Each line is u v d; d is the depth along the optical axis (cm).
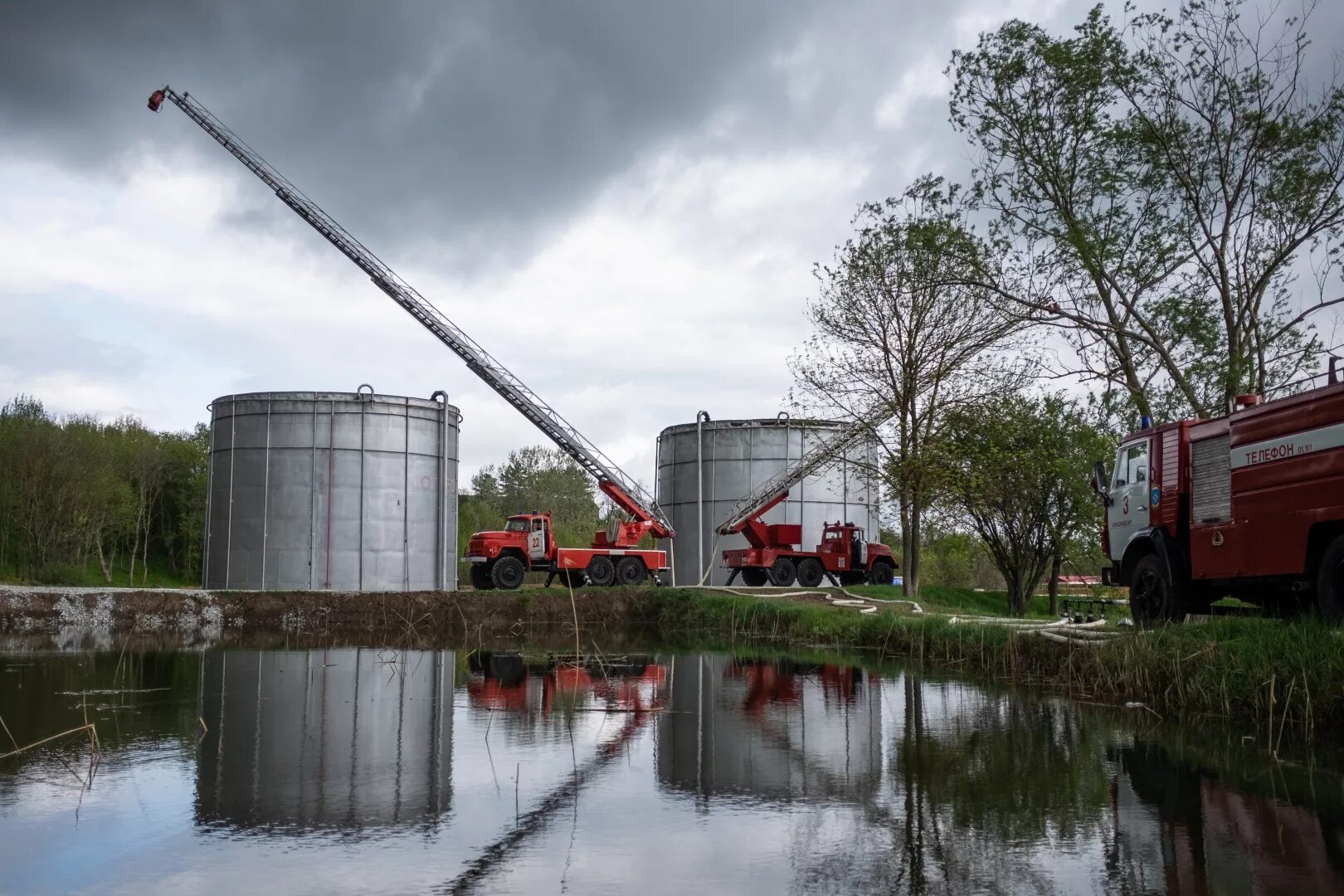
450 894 503
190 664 1661
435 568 3497
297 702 1200
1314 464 1090
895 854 572
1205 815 652
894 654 1886
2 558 5344
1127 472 1502
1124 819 644
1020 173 1991
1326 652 967
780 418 3950
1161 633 1191
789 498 3809
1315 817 645
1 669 1542
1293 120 1795
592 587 2995
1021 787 736
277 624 2728
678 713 1117
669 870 542
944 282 2214
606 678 1487
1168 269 1923
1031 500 2988
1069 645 1383
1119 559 1520
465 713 1114
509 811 673
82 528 5244
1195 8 1808
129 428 6825
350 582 3316
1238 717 1032
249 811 669
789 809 677
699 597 2839
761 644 2219
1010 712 1102
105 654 1841
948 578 5159
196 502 6488
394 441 3416
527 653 1958
